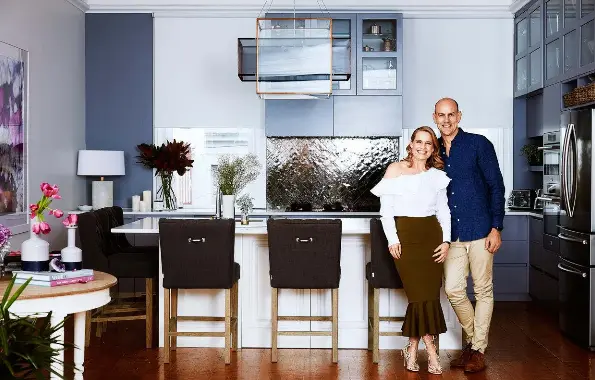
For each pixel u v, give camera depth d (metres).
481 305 4.49
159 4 7.37
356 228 4.98
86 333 5.10
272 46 5.70
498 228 4.42
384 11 7.28
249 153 7.50
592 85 5.22
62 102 6.78
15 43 5.64
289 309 5.10
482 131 7.54
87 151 7.03
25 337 2.79
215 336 4.72
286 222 4.52
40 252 3.38
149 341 5.07
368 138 7.52
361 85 7.15
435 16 7.43
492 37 7.52
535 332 5.57
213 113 7.51
